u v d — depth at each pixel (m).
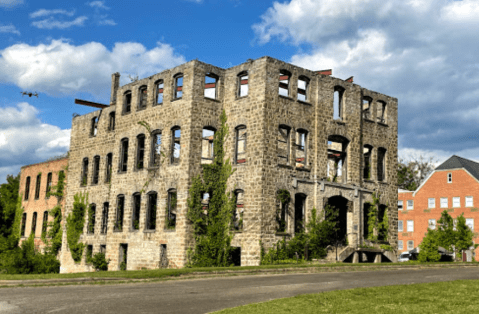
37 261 43.88
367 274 24.62
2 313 13.18
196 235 32.69
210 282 20.80
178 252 32.50
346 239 35.72
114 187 38.53
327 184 34.56
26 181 53.19
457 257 43.50
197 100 33.78
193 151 33.19
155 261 33.94
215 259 32.50
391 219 38.69
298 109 34.12
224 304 14.95
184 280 21.80
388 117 40.00
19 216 52.84
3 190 54.38
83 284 19.91
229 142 34.00
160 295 16.58
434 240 42.25
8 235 53.50
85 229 41.81
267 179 31.88
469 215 64.38
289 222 32.66
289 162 33.31
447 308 13.88
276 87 33.12
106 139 41.66
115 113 40.00
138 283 20.59
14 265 42.81
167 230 33.53
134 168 37.19
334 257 34.12
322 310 13.49
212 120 34.28
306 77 34.94
